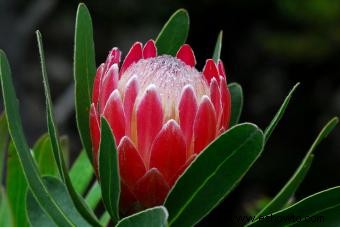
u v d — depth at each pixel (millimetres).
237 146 790
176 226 819
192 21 4762
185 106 800
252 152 792
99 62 4555
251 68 4773
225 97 822
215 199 808
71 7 4590
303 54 4121
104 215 962
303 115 4695
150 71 812
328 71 4578
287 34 4176
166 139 797
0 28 3324
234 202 4426
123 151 805
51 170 954
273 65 4742
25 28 3418
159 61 823
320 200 817
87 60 847
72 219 895
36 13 3438
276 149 4625
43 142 950
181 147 799
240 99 906
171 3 4598
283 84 4742
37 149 955
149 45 863
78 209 827
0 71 799
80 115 844
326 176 4375
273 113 4742
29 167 817
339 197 814
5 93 802
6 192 938
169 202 808
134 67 824
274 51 4164
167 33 899
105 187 806
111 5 4539
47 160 951
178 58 869
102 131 784
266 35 4297
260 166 4488
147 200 820
